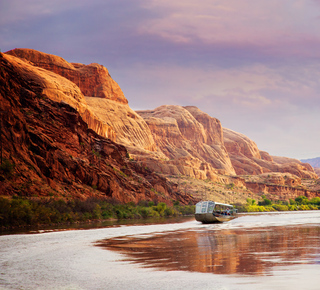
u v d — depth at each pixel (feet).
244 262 78.79
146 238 139.85
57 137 333.21
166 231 173.47
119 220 286.46
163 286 60.59
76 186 305.12
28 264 84.89
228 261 80.79
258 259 82.12
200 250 101.35
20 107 310.65
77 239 136.36
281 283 58.03
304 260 78.79
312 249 96.53
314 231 157.79
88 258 92.43
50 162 290.56
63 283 65.82
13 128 264.93
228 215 267.80
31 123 308.81
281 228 181.06
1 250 107.55
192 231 171.94
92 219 262.26
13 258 93.45
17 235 149.59
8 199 211.61
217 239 131.34
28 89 352.49
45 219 213.66
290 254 88.17
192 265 77.66
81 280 67.72
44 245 118.83
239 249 100.99
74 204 261.44
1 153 236.02
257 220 274.36
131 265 81.20
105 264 83.56
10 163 238.48
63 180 297.74
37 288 62.69
